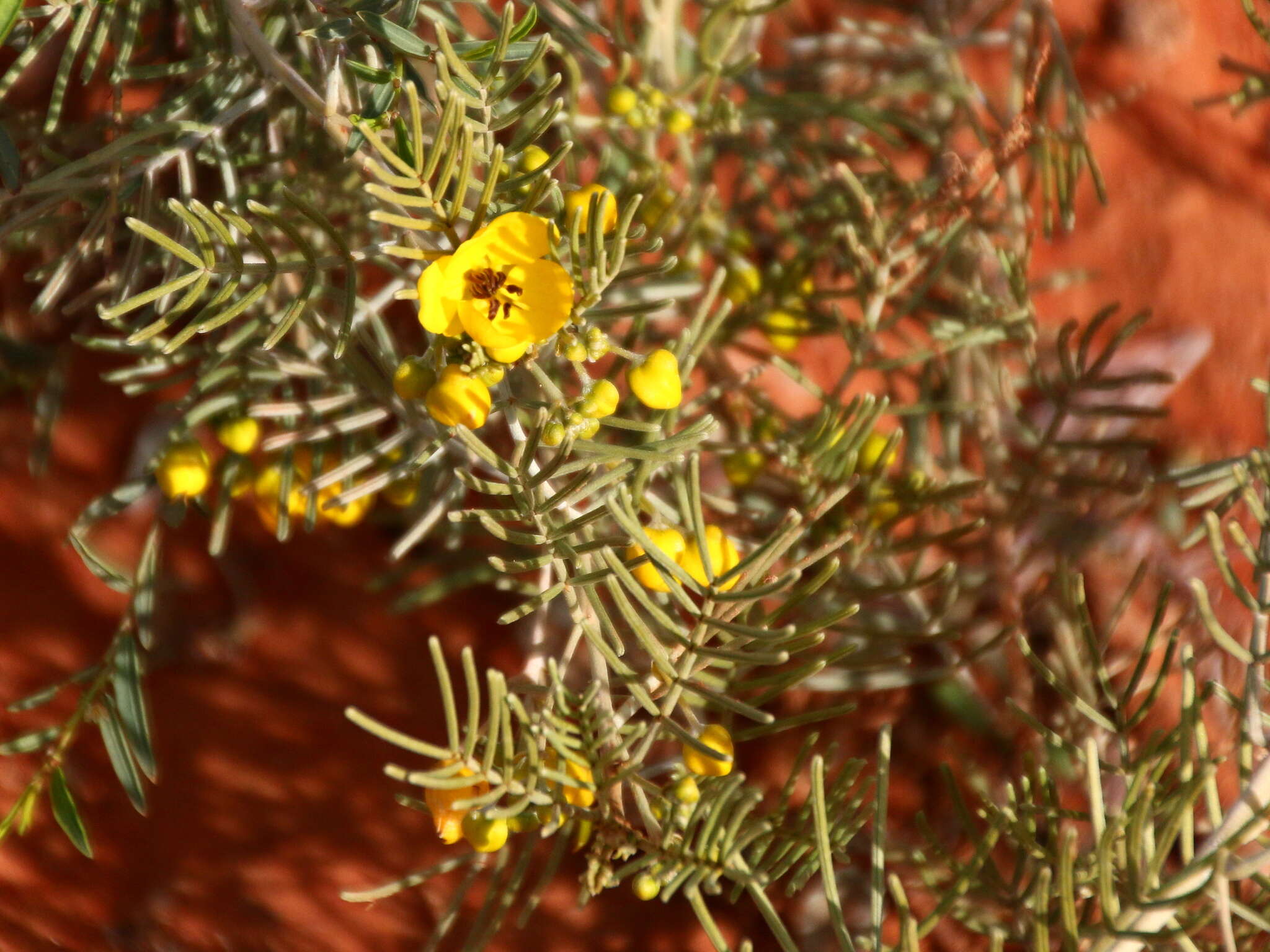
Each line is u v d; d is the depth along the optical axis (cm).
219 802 37
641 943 36
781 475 36
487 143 28
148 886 36
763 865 30
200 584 38
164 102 35
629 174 37
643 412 35
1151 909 27
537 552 35
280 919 36
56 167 35
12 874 36
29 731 37
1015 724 37
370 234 37
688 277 35
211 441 38
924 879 32
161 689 37
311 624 38
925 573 38
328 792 37
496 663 38
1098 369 35
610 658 28
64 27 36
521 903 36
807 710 37
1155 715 37
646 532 29
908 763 37
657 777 35
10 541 38
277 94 35
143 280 36
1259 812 27
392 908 36
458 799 29
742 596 27
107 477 38
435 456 32
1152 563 38
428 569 38
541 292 27
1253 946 32
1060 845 30
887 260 34
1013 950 36
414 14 30
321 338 33
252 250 34
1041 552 38
